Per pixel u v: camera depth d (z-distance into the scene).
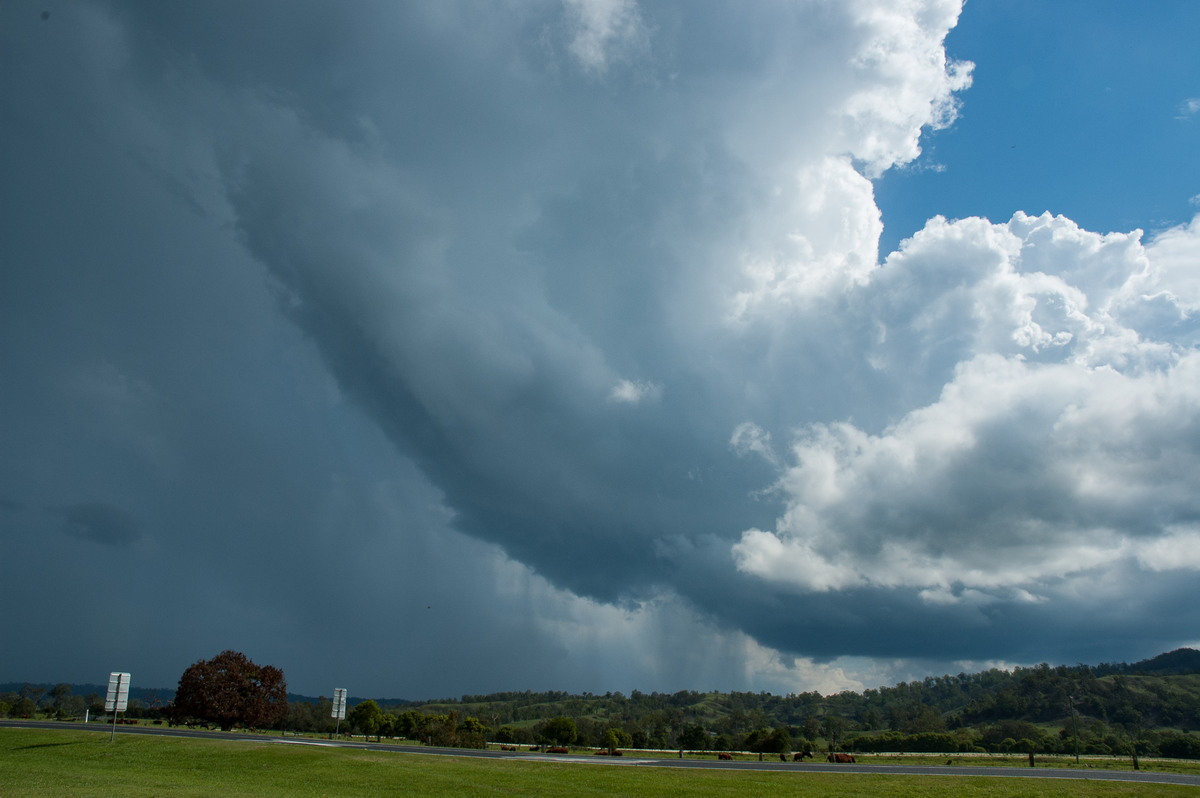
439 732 98.19
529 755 71.69
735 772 53.09
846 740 144.12
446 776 43.69
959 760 81.44
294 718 126.44
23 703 112.06
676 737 156.75
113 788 32.16
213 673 76.88
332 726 129.12
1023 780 49.28
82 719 107.12
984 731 155.38
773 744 100.00
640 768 55.09
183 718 78.75
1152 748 121.19
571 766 54.00
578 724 148.00
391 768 47.00
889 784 46.06
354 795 34.38
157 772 41.50
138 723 102.25
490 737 121.00
